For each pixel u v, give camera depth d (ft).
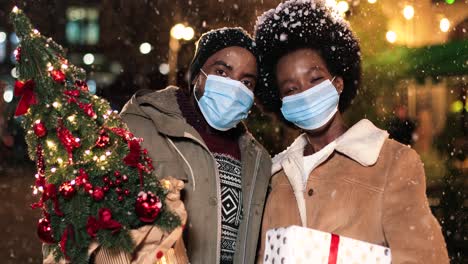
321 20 10.58
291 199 10.65
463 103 37.45
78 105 9.24
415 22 38.47
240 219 11.06
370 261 9.23
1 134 59.26
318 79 10.49
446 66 32.91
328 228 9.98
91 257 9.28
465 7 40.50
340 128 10.77
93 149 9.18
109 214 8.85
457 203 26.96
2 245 28.68
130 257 9.18
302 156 10.76
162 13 68.74
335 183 10.18
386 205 9.78
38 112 9.23
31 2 75.05
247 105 11.23
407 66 33.71
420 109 40.04
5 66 70.33
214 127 11.22
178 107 11.27
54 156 9.14
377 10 33.35
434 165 32.22
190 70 11.75
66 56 9.92
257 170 11.23
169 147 10.91
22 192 46.29
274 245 9.53
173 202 9.59
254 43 11.37
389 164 9.98
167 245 9.29
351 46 10.81
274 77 11.19
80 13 77.82
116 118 9.52
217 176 10.84
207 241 10.70
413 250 9.43
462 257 24.22
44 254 9.71
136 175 9.21
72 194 8.93
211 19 47.60
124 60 74.13
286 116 10.80
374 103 35.27
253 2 37.99
